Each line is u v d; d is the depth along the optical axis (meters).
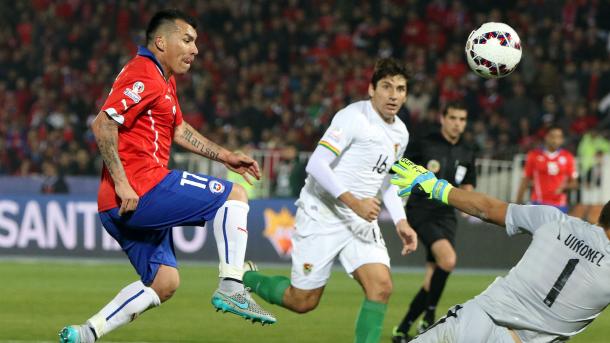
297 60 33.25
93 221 24.27
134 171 8.81
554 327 7.61
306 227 10.15
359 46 33.19
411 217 13.26
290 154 24.77
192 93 32.00
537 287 7.58
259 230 24.00
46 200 24.44
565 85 30.25
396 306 16.44
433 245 12.91
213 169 24.55
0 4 36.22
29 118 32.59
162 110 8.83
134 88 8.60
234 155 9.77
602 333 13.47
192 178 9.00
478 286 19.61
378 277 9.72
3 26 35.94
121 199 8.54
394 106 9.91
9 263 22.84
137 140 8.79
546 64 30.11
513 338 7.69
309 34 33.47
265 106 30.23
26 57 34.59
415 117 29.38
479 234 23.66
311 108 29.95
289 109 31.14
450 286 19.52
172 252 9.23
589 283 7.43
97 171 27.89
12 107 32.84
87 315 14.41
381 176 10.20
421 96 29.59
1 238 24.47
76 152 28.22
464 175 14.02
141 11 35.53
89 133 31.06
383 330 13.88
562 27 31.97
